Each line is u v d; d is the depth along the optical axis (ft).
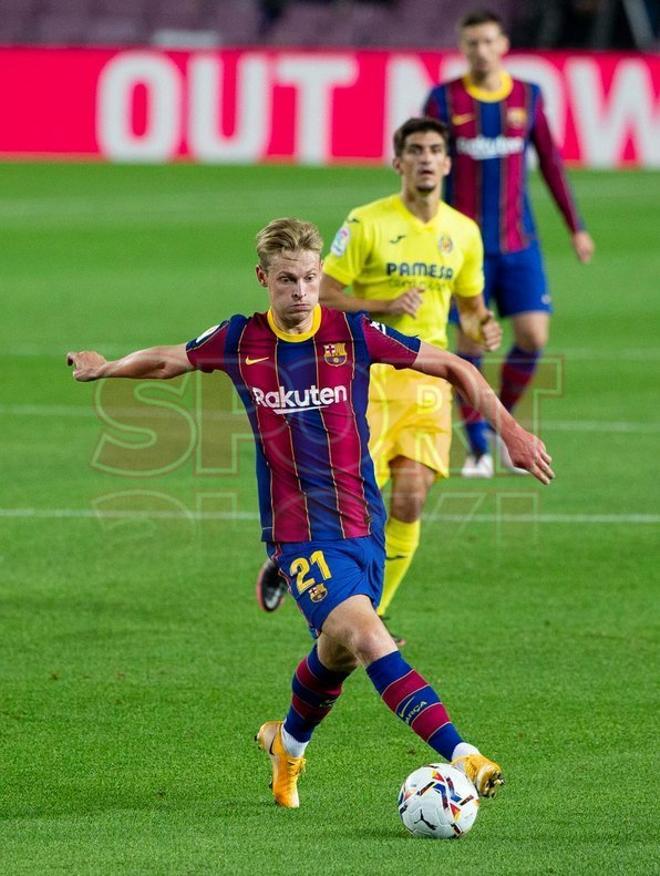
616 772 59.26
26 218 254.27
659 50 361.51
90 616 80.33
